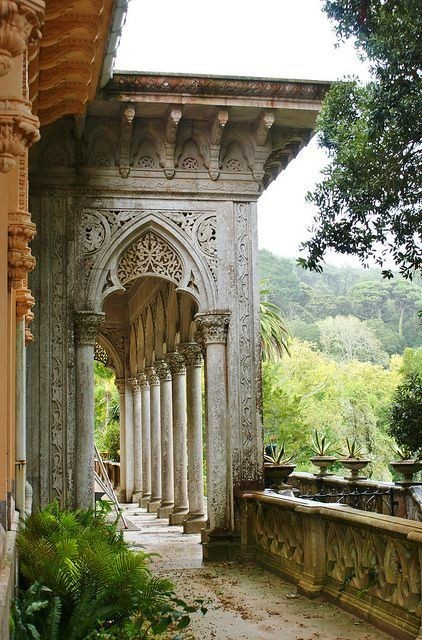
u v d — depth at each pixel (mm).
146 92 10953
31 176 11242
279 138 12047
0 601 3025
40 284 11141
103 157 11508
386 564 6629
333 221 7945
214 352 11688
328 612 7648
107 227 11406
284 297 58688
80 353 11125
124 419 23359
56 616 4887
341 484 14758
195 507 15141
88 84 8500
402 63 7152
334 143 8086
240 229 11875
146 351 19609
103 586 5543
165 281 16953
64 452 10906
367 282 56094
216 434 11602
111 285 11367
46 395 10969
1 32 3074
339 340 48750
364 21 7484
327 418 33906
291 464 13688
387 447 32969
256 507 11031
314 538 8375
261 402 11727
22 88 3875
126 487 22719
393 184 7508
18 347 8414
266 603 8219
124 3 7801
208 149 11750
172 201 11672
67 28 7102
